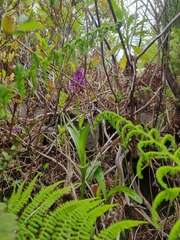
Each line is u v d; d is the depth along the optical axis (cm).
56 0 173
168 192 48
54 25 178
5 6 166
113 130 199
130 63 144
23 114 196
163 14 177
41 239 67
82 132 125
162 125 189
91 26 183
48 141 187
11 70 178
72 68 158
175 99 173
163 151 66
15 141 84
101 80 223
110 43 198
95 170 137
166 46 179
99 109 202
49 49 158
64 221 70
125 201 142
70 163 157
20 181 154
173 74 189
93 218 69
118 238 117
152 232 148
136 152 152
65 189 81
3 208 49
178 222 47
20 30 51
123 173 168
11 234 45
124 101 191
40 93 197
